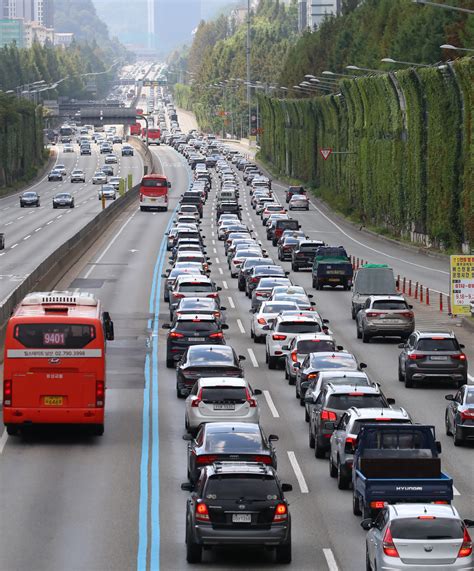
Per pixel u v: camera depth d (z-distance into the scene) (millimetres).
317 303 151250
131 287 163500
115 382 97688
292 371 96125
